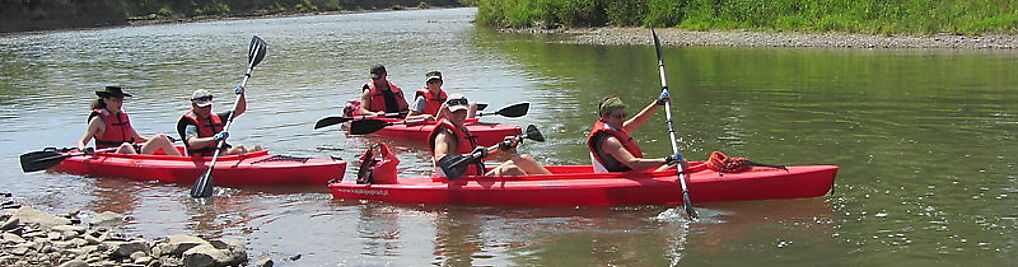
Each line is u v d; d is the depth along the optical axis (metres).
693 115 11.82
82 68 23.81
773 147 9.48
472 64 21.38
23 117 13.62
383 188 7.81
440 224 7.05
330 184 8.05
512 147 7.62
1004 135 9.63
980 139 9.48
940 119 10.82
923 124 10.52
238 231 7.01
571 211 7.27
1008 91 13.11
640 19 33.59
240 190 8.40
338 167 8.46
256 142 10.84
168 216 7.52
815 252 6.03
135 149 9.55
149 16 63.44
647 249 6.24
